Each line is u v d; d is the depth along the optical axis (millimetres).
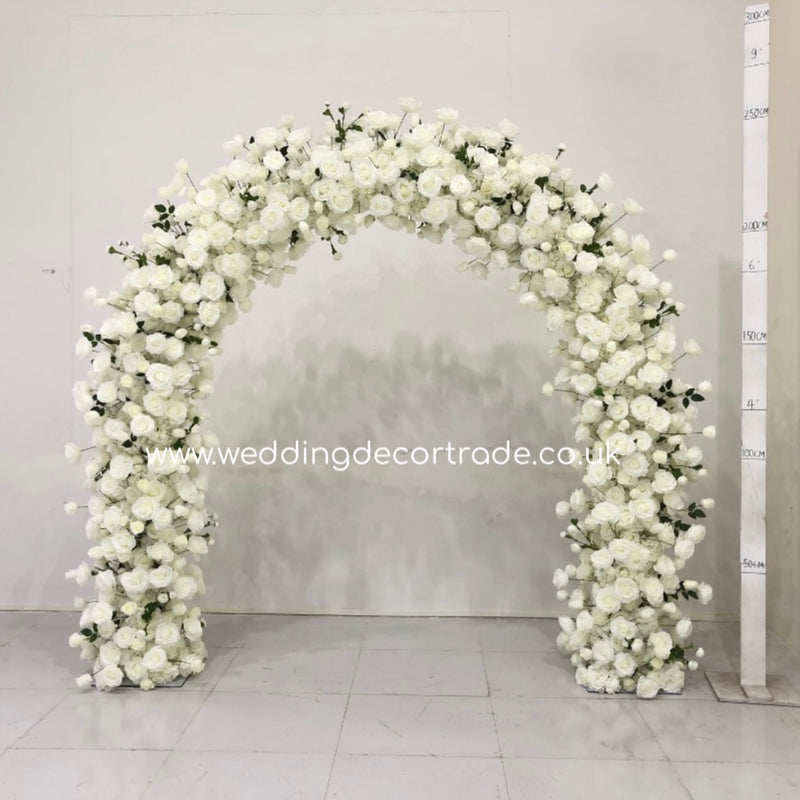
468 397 3812
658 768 2295
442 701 2775
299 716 2646
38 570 3916
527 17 3750
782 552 3451
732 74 3705
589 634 2979
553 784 2201
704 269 3725
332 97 3797
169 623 2904
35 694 2840
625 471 2779
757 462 2818
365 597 3852
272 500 3857
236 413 3867
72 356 3861
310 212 2889
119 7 3832
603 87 3744
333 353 3832
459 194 2699
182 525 3047
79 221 3848
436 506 3826
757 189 2764
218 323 2963
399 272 3809
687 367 3736
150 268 2838
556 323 2834
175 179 2900
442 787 2180
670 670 2848
